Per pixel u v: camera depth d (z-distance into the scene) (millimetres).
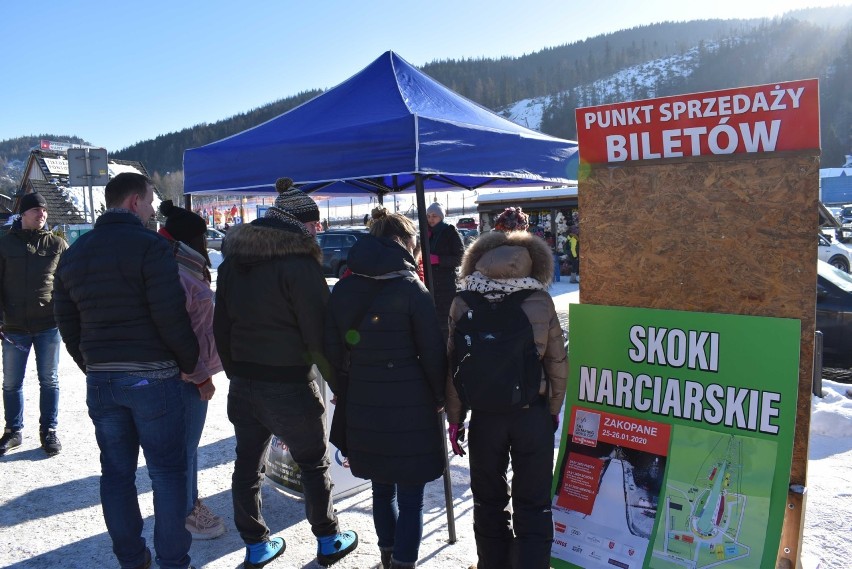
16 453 4184
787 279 2084
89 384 2273
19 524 3209
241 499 2627
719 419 2176
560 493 2479
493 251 2236
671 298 2332
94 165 10781
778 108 2041
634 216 2395
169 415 2320
